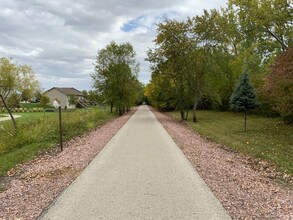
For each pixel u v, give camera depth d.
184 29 24.88
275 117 25.92
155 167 8.08
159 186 6.30
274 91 13.62
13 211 4.99
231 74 32.53
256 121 23.42
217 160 9.04
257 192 5.84
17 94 20.81
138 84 39.72
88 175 7.29
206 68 24.55
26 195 5.86
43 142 12.87
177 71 25.89
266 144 12.70
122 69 36.00
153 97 51.41
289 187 6.40
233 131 17.84
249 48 24.25
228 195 5.66
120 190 6.06
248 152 10.84
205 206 5.10
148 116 35.12
